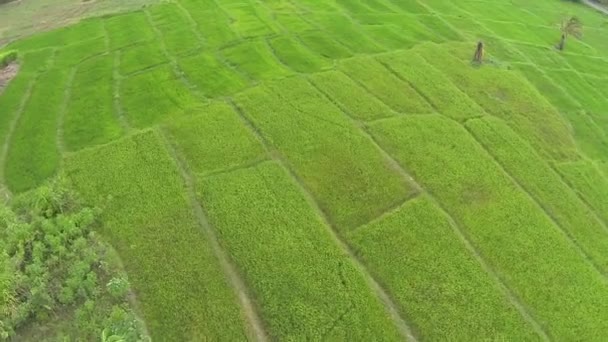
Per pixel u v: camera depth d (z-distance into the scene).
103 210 31.78
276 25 54.12
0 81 45.66
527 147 40.41
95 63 47.72
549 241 32.81
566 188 37.53
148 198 32.72
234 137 37.62
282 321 26.83
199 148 36.56
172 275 28.53
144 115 40.03
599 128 46.16
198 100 41.72
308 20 55.78
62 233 29.34
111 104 41.66
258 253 29.86
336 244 30.83
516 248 32.03
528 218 34.09
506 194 35.53
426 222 32.62
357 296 28.19
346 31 53.75
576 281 30.77
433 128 40.34
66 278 27.58
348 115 40.69
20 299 26.30
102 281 27.98
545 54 57.66
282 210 32.44
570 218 35.06
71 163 35.34
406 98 43.53
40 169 35.25
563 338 27.92
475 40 56.47
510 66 52.56
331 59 48.12
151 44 50.50
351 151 37.06
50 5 62.84
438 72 47.81
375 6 61.41
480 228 32.88
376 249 30.78
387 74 46.38
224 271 29.02
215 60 47.38
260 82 43.88
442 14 62.16
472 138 40.03
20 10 61.91
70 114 40.69
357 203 33.41
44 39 53.28
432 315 27.88
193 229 31.02
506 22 64.19
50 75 46.31
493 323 27.94
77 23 56.69
